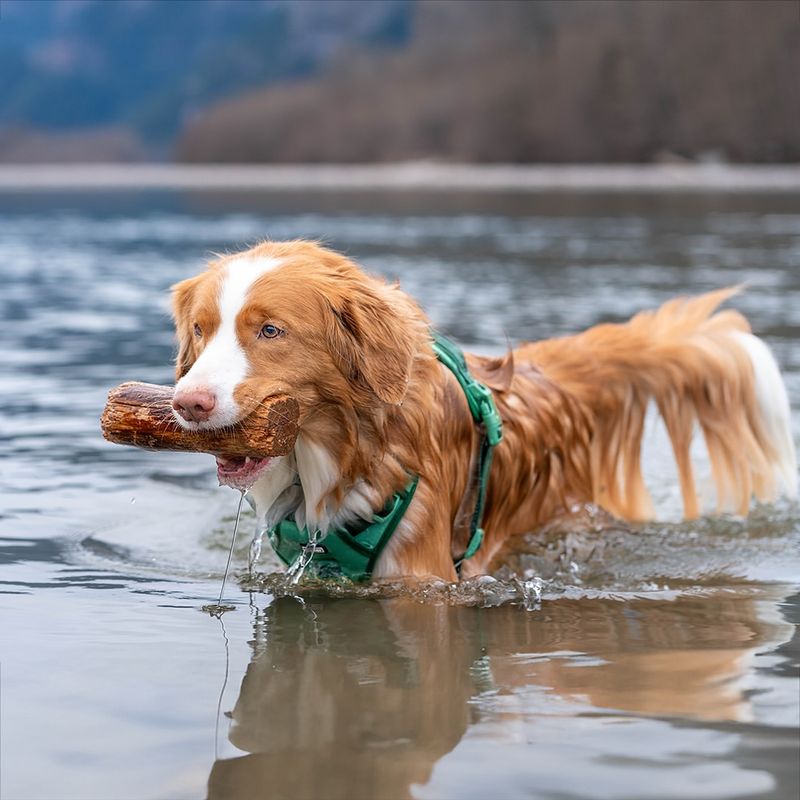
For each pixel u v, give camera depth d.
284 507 6.56
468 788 4.03
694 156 61.72
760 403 8.21
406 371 6.09
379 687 4.95
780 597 6.38
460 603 6.18
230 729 4.51
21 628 5.62
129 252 24.22
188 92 100.44
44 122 110.81
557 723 4.56
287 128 80.25
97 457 9.09
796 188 47.34
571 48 67.19
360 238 25.77
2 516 7.62
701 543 7.59
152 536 7.32
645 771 4.14
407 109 73.69
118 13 114.50
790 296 16.16
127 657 5.27
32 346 13.50
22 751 4.33
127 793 4.02
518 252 22.69
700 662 5.25
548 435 7.52
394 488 6.28
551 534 7.60
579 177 59.47
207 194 49.25
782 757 4.23
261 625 5.75
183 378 5.75
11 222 33.28
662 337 8.26
